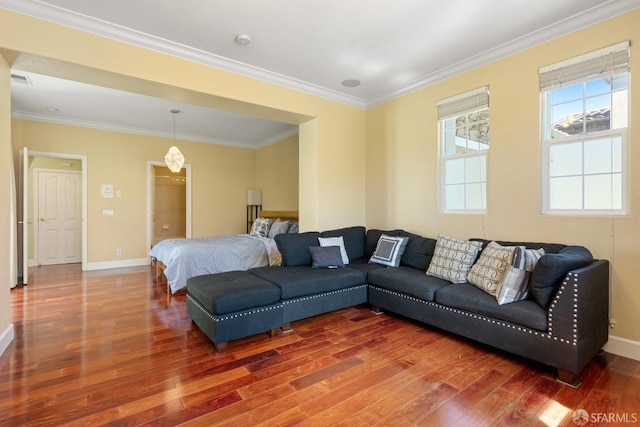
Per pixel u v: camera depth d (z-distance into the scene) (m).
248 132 6.40
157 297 3.98
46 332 2.85
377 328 3.00
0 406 1.79
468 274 2.88
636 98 2.34
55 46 2.48
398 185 4.19
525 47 2.91
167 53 2.99
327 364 2.29
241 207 7.41
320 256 3.53
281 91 3.79
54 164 6.40
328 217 4.28
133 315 3.32
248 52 3.14
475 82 3.33
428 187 3.82
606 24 2.46
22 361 2.31
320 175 4.19
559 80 2.71
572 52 2.64
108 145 5.82
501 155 3.11
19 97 4.35
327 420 1.69
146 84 2.99
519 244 2.81
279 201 6.77
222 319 2.46
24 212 4.59
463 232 3.45
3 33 2.31
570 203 2.71
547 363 2.08
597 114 2.56
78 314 3.34
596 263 2.30
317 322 3.16
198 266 4.18
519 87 2.97
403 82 3.91
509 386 2.00
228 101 3.48
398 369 2.22
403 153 4.12
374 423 1.67
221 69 3.32
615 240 2.42
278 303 2.81
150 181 6.25
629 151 2.38
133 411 1.75
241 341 2.70
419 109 3.92
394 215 4.25
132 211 6.05
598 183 2.56
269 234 5.59
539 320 2.11
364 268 3.58
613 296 2.43
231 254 4.43
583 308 2.01
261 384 2.03
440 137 3.73
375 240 4.13
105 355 2.42
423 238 3.60
